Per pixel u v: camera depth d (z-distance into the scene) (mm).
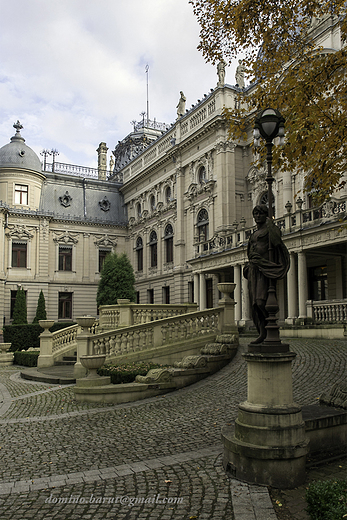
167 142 41906
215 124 32469
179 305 18328
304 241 20844
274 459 5352
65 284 47281
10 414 10578
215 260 28531
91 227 49688
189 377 12281
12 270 43906
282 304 27016
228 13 10570
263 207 6578
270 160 6453
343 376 10531
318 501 4371
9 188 44906
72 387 13797
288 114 10266
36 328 37250
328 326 17062
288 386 5785
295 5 10555
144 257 46031
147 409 10047
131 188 50156
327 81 10203
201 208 34969
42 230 46062
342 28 10094
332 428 6309
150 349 14016
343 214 18500
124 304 17641
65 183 50500
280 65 11336
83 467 6375
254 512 4629
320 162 10016
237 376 12055
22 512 4914
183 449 7000
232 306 15289
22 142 47562
